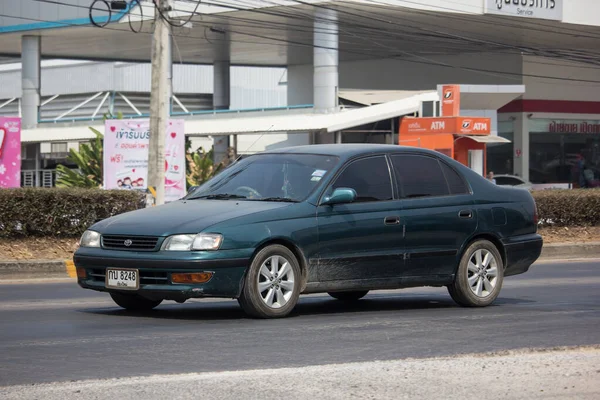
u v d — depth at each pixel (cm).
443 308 1345
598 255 2591
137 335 1037
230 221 1143
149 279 1138
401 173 1303
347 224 1223
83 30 6150
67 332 1060
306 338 1021
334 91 5409
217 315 1225
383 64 7012
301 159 1281
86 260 1180
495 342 1006
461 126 4097
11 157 2794
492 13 5459
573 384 777
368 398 722
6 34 6384
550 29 6031
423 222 1293
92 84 7412
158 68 2525
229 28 5934
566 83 6675
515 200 1408
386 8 5247
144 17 5706
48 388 752
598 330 1102
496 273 1371
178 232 1130
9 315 1224
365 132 5038
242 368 848
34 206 2050
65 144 6191
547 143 6644
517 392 750
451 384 772
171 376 798
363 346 972
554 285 1733
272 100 8138
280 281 1178
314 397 724
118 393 734
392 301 1445
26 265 1897
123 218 1202
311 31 5994
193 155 3875
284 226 1171
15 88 7894
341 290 1244
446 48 6378
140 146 2938
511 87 5141
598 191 2806
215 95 7412
